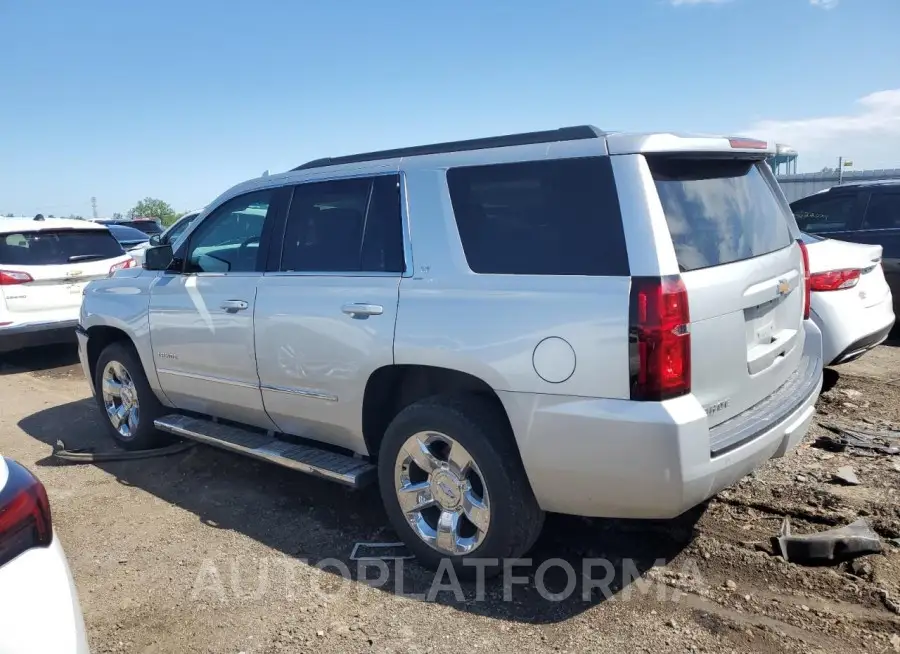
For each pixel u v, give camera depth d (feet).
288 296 13.28
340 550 12.69
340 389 12.51
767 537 12.17
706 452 9.32
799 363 12.98
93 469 17.16
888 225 26.91
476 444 10.66
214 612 10.93
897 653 9.25
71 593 6.90
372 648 9.89
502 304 10.36
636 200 9.60
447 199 11.44
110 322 17.48
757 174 12.48
